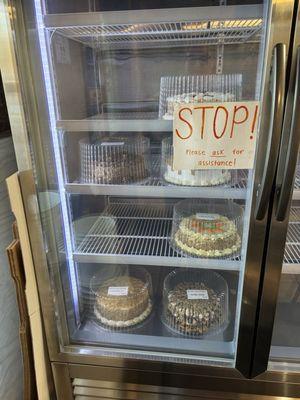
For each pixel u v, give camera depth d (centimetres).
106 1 103
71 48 108
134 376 112
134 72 127
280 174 82
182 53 121
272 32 72
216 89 100
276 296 96
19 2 78
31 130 88
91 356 110
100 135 118
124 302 119
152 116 112
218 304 119
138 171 109
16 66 81
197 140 88
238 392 109
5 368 115
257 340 102
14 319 119
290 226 115
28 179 92
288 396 106
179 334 115
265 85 76
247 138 85
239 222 112
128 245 119
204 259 104
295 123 74
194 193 99
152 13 81
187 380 109
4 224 110
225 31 100
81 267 125
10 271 105
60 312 109
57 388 118
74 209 116
